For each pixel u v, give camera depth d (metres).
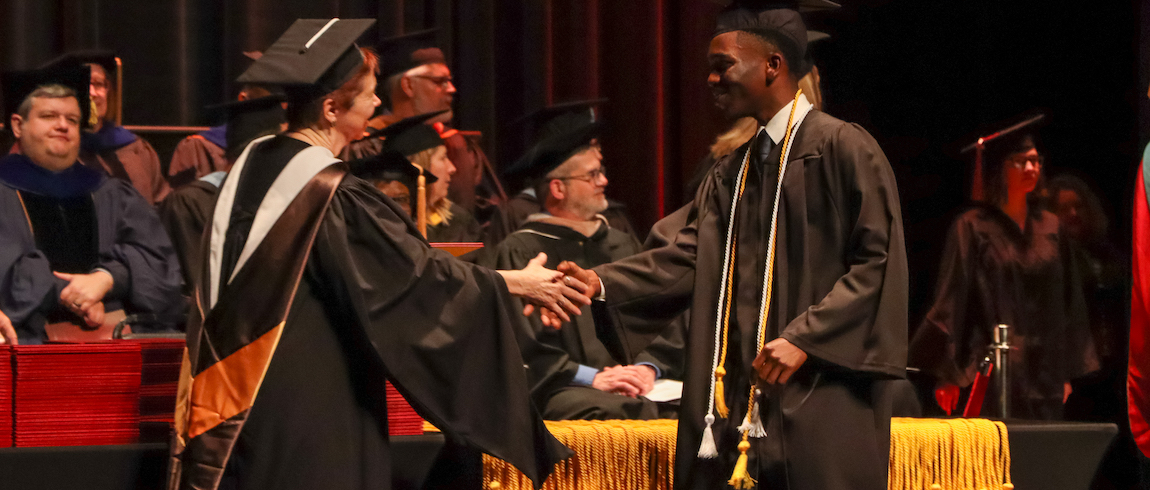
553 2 6.79
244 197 2.80
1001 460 3.36
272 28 6.27
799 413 2.71
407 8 6.54
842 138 2.79
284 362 2.67
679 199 6.96
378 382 2.81
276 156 2.83
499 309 2.89
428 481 3.05
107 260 4.43
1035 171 5.88
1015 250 5.77
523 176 5.21
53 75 4.37
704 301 2.95
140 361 3.07
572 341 4.65
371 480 2.71
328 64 2.86
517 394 2.87
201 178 5.12
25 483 2.83
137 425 3.06
